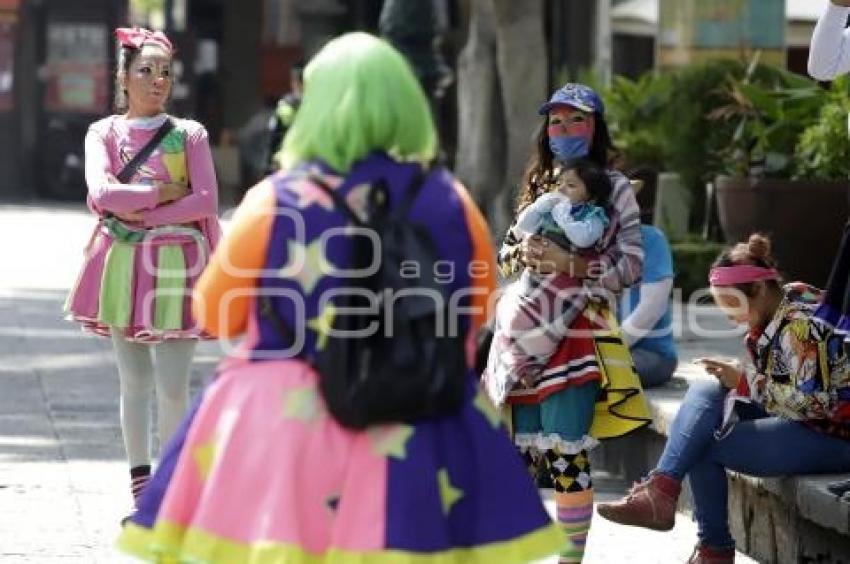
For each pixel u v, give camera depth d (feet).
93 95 237.45
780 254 103.60
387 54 39.14
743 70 122.72
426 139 39.37
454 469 38.01
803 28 161.27
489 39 155.74
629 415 52.39
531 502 38.88
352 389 37.17
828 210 102.94
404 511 36.91
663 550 59.57
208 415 38.50
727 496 54.95
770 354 53.78
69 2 237.45
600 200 52.44
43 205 223.30
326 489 37.29
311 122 38.96
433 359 37.58
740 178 104.47
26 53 238.68
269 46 255.50
